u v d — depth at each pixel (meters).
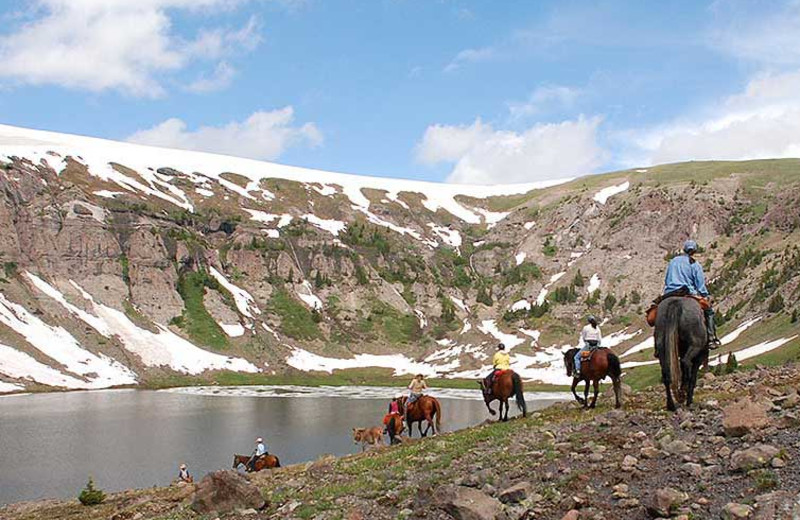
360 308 190.12
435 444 22.78
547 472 14.65
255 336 165.62
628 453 14.66
